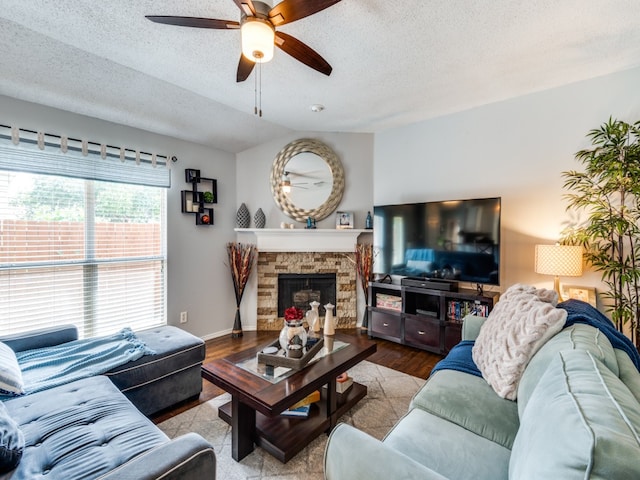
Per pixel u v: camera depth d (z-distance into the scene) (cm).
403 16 191
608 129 248
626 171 241
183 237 356
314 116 358
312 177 409
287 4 145
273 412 148
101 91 262
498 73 265
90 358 194
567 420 69
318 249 404
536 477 65
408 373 282
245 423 174
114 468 107
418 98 313
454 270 324
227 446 184
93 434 125
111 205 303
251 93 296
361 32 206
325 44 220
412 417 138
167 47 220
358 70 256
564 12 189
